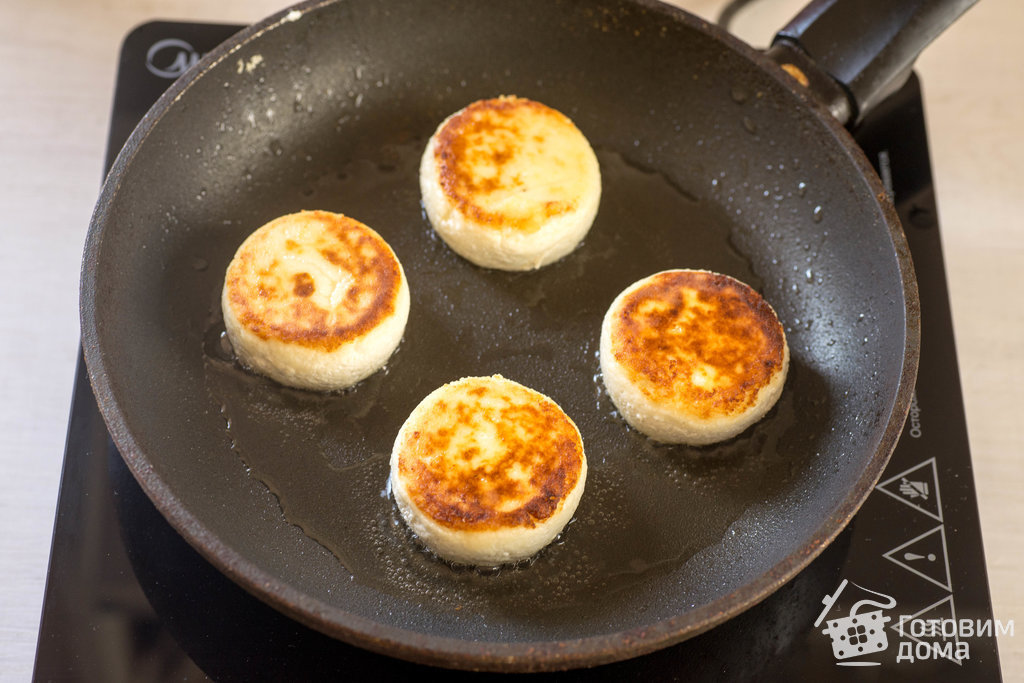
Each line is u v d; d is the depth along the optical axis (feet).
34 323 1.53
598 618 1.27
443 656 1.11
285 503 1.32
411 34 1.57
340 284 1.39
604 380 1.41
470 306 1.46
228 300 1.37
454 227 1.46
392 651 1.12
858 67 1.50
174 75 1.67
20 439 1.46
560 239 1.46
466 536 1.26
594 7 1.54
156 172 1.42
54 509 1.42
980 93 1.80
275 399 1.38
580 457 1.32
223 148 1.50
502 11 1.56
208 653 1.29
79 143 1.66
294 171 1.53
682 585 1.30
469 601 1.28
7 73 1.69
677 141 1.58
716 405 1.35
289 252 1.41
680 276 1.43
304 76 1.54
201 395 1.37
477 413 1.33
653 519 1.34
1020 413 1.55
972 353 1.59
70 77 1.70
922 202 1.64
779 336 1.40
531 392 1.36
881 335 1.38
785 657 1.31
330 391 1.39
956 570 1.38
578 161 1.50
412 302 1.45
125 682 1.27
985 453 1.52
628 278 1.49
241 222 1.49
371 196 1.52
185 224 1.45
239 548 1.28
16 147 1.64
